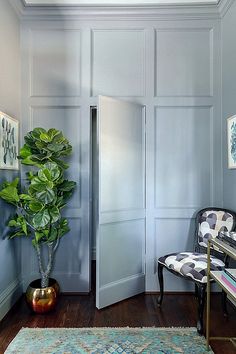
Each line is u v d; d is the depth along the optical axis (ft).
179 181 8.88
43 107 8.84
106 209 7.89
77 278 8.80
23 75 8.81
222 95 8.77
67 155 8.07
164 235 8.88
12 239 8.07
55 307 7.79
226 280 5.48
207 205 8.85
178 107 8.89
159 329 6.69
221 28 8.79
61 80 8.87
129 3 8.47
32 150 7.54
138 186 8.74
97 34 8.91
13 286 8.05
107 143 7.90
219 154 8.82
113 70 8.89
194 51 8.88
